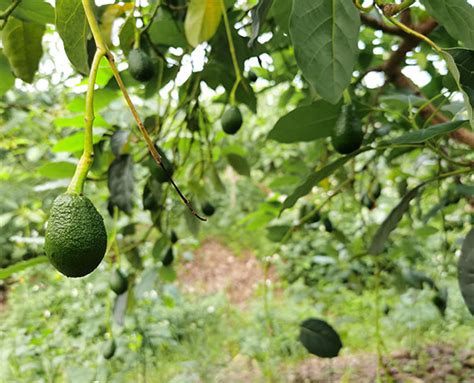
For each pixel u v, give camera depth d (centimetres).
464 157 276
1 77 187
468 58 113
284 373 457
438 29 224
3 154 561
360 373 455
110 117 209
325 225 297
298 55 95
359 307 599
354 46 96
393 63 217
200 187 249
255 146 662
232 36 186
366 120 242
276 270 872
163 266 253
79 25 121
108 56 86
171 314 563
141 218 317
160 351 496
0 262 623
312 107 146
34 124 480
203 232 995
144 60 169
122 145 192
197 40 151
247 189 1086
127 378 454
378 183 286
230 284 863
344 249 424
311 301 652
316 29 96
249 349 490
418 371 452
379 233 193
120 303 237
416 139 130
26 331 491
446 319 552
